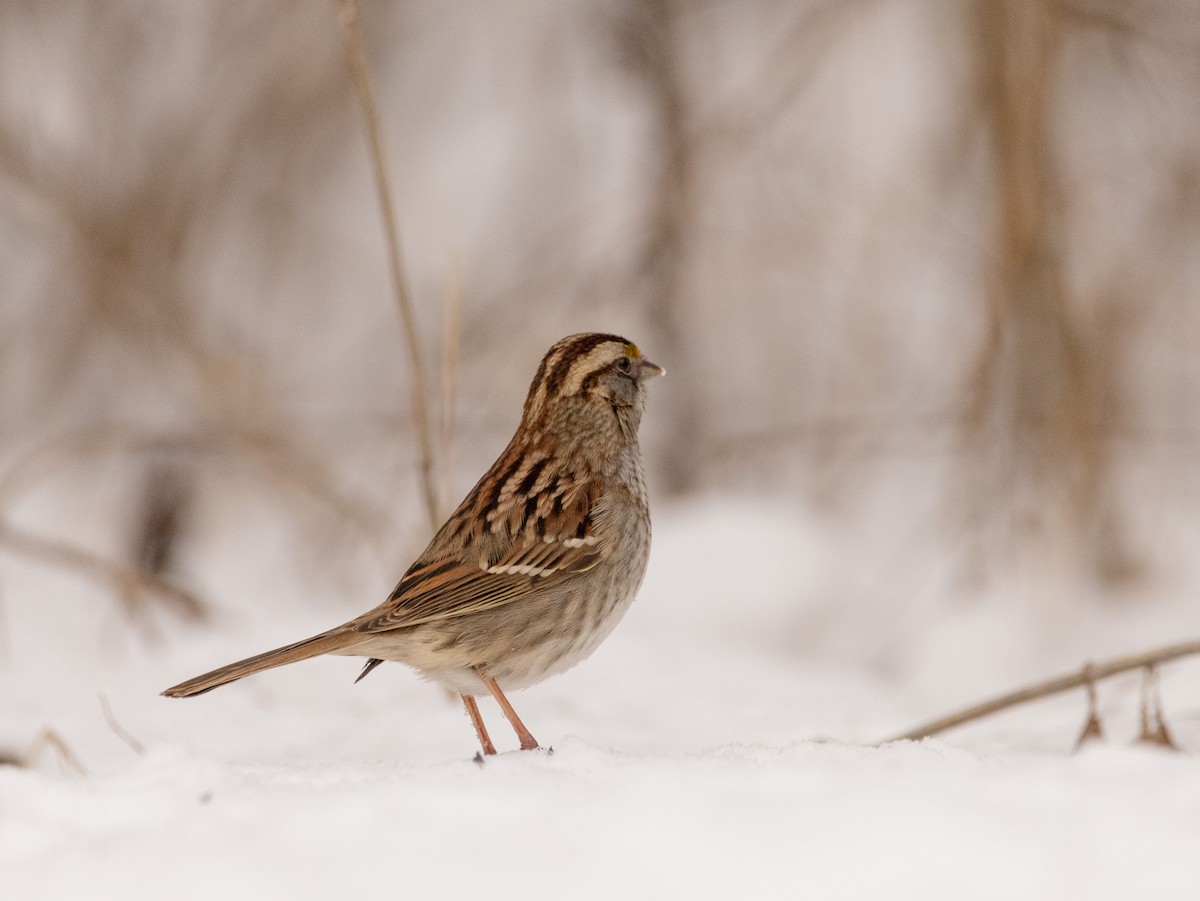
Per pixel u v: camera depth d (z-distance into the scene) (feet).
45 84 50.62
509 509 24.22
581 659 24.97
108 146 50.29
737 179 48.39
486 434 48.70
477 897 14.19
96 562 34.65
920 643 38.83
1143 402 45.06
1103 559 43.14
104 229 48.98
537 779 16.80
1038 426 41.98
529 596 24.08
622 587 25.23
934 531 45.24
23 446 46.98
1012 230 41.60
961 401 44.86
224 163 51.11
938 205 47.44
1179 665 30.27
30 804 16.44
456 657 23.68
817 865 14.55
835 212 48.32
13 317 49.52
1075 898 13.92
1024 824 15.21
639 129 52.75
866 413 47.44
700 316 48.98
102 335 48.70
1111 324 43.29
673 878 14.42
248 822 15.90
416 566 23.97
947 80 48.14
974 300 45.93
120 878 14.71
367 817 15.72
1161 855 14.51
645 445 49.47
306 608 39.50
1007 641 38.14
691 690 30.14
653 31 48.91
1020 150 41.50
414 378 30.14
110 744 25.12
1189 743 24.16
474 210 55.36
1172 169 45.91
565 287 49.98
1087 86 46.16
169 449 44.47
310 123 52.60
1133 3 45.29
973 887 14.17
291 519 46.93
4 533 34.45
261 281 52.11
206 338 49.47
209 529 46.01
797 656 38.40
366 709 27.73
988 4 41.91
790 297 49.39
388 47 56.08
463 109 57.62
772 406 49.21
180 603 35.09
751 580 40.06
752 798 15.98
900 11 51.19
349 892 14.30
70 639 34.55
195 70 52.49
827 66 50.31
